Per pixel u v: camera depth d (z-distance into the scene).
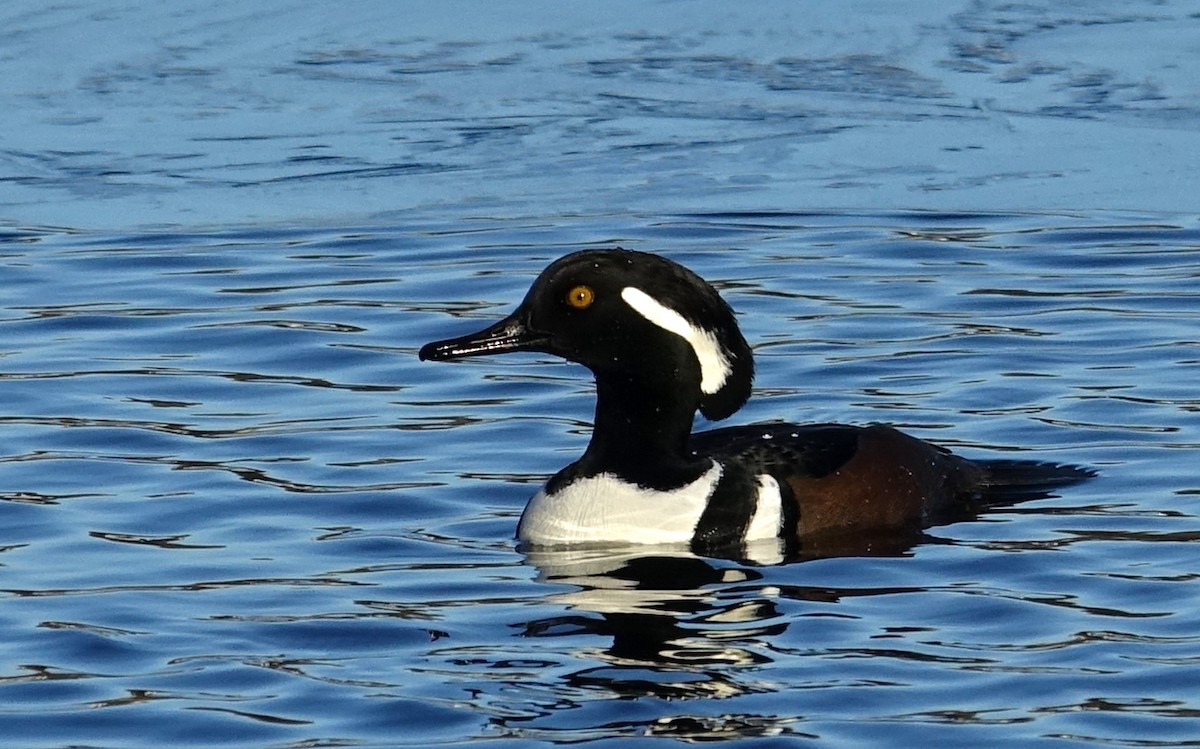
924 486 11.35
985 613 9.43
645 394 10.99
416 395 13.83
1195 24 23.17
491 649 9.02
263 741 7.99
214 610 9.58
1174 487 11.51
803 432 11.62
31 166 19.42
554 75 21.70
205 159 19.59
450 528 11.06
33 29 23.08
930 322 15.44
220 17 23.62
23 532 10.89
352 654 8.97
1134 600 9.55
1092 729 7.98
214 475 11.98
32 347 15.01
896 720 8.11
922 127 20.33
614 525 10.81
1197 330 15.08
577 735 8.01
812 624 9.34
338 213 18.55
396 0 24.16
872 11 23.78
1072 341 14.88
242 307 16.08
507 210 18.59
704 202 18.66
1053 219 18.14
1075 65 21.86
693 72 21.80
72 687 8.55
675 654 8.93
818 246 17.56
